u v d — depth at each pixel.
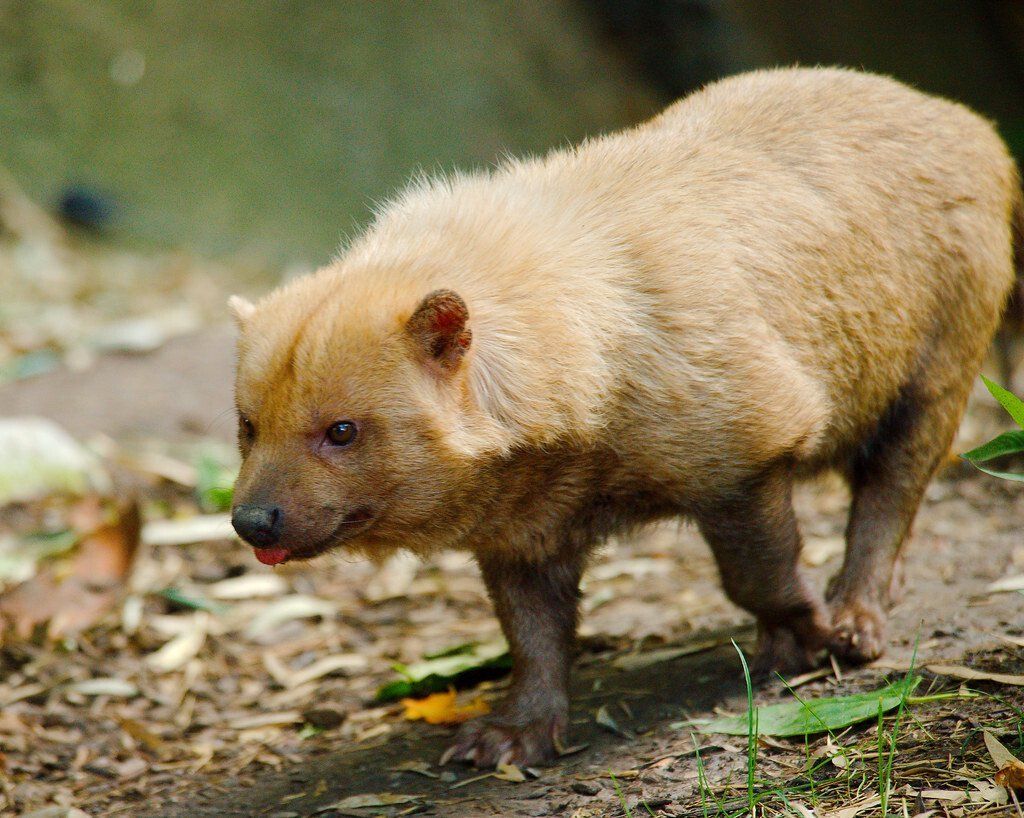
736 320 6.61
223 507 12.42
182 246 21.69
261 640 10.05
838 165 7.40
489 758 6.93
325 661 9.48
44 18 23.28
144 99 23.39
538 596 7.12
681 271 6.60
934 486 11.70
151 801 7.28
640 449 6.55
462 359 6.05
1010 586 8.20
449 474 6.14
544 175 7.15
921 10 28.27
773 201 7.07
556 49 26.56
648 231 6.70
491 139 24.97
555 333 6.25
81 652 9.68
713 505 6.75
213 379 14.97
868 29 27.20
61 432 13.60
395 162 24.30
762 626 7.48
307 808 6.78
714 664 7.83
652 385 6.47
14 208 20.80
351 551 6.57
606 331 6.39
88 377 15.00
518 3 26.89
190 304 19.39
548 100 25.94
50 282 19.44
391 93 25.11
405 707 8.34
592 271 6.47
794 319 6.96
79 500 12.32
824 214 7.20
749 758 5.98
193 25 24.64
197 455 13.30
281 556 6.08
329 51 25.30
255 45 24.92
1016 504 10.91
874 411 7.66
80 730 8.50
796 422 6.74
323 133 24.30
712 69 25.69
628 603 9.96
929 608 8.05
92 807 7.32
